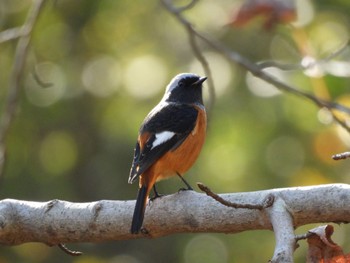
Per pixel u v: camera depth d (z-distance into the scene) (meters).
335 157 6.50
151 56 15.85
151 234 7.21
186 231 7.10
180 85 10.13
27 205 7.46
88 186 15.47
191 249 14.73
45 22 15.81
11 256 14.68
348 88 10.53
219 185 13.71
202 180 13.84
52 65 15.95
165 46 15.87
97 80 16.05
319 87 9.59
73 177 15.57
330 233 5.98
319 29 12.70
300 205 6.62
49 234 7.43
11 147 15.34
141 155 8.73
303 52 9.00
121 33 16.38
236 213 6.83
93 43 16.39
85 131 15.80
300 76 11.59
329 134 10.41
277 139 13.46
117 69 16.02
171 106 9.60
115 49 16.30
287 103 13.34
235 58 9.11
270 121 13.54
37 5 10.21
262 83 13.59
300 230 13.34
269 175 13.44
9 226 7.41
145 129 9.20
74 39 16.31
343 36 12.73
